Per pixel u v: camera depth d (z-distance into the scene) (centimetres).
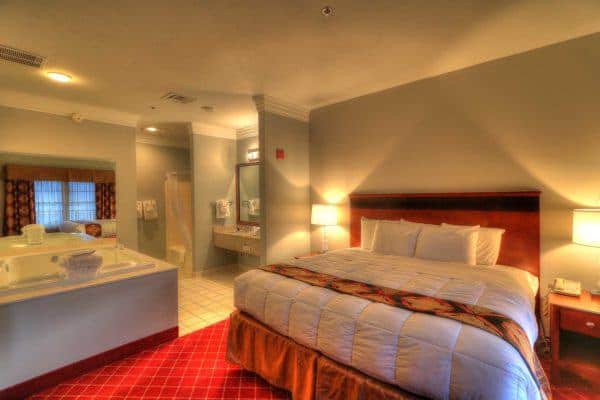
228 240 461
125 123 419
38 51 238
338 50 245
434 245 264
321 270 233
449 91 293
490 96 270
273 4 184
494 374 115
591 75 225
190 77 294
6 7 181
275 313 194
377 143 347
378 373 144
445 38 229
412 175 321
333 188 391
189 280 454
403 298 170
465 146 285
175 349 253
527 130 253
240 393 197
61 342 211
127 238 421
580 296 207
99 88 318
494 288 185
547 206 244
